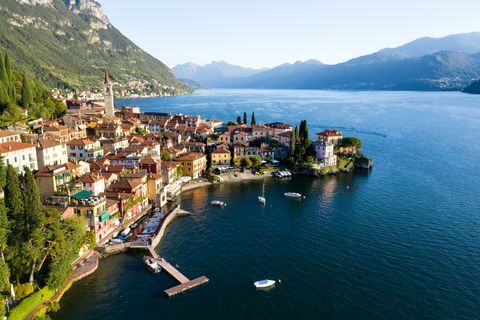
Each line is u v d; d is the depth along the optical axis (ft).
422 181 567.59
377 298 274.77
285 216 431.84
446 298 274.57
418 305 266.98
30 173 271.90
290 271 311.68
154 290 284.41
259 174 614.75
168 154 606.14
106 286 288.10
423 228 392.68
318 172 615.57
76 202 340.80
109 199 379.76
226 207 463.01
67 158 505.66
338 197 499.51
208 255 338.75
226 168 615.98
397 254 337.52
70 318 252.21
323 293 281.33
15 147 420.77
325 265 320.50
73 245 284.61
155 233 370.94
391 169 645.51
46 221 272.72
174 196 496.64
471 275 303.48
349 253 340.80
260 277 303.07
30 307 243.60
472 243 358.02
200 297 276.82
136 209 418.51
